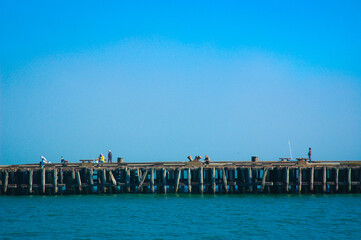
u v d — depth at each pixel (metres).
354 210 53.38
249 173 62.34
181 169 63.31
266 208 54.81
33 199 62.69
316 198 60.47
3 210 55.62
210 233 44.09
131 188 68.19
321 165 62.19
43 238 43.19
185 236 43.19
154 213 53.03
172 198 61.94
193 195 63.72
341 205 56.06
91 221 49.59
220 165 62.94
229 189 65.69
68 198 63.16
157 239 42.34
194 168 63.19
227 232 44.38
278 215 51.19
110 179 64.69
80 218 51.03
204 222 48.41
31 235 44.25
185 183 63.62
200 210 54.28
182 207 56.12
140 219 50.19
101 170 64.69
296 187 72.19
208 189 64.75
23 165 66.88
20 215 52.88
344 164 62.38
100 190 65.69
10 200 61.97
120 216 51.72
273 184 62.47
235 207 55.59
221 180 64.75
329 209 53.97
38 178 67.12
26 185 64.88
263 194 63.59
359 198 60.28
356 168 61.78
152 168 63.47
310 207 55.19
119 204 58.44
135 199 61.69
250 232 44.31
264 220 49.00
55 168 64.62
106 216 51.88
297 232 44.12
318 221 48.41
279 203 57.62
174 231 44.97
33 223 49.00
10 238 43.22
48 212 54.31
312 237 42.44
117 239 42.50
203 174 64.69
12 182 67.06
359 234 43.34
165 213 52.91
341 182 61.94
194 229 45.66
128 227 46.78
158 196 63.47
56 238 43.09
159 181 65.88
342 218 49.53
